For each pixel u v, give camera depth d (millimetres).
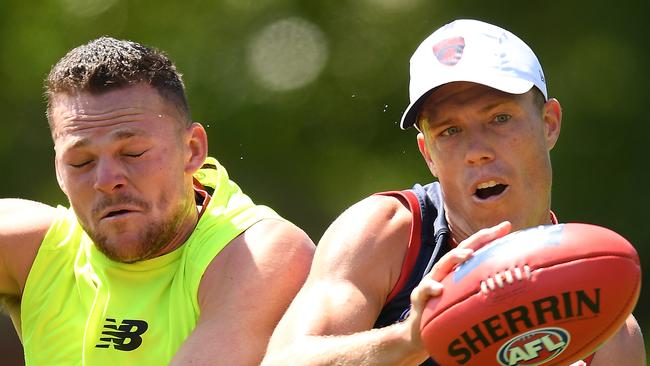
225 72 57312
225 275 15391
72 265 16078
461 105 14516
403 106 57094
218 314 15102
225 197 16234
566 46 55438
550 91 54406
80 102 15172
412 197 15086
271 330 15141
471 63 14578
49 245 16219
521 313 11961
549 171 14867
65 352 15703
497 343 12117
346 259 14594
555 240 12156
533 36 55625
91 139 15000
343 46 57969
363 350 13031
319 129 57625
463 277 12234
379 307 14578
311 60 57906
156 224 15258
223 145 56906
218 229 15719
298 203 57406
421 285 12445
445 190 14797
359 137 57625
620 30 55625
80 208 15234
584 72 54875
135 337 15344
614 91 54719
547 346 12164
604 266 12023
